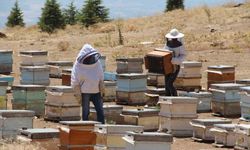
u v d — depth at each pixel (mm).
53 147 14023
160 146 12641
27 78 25469
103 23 63719
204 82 29172
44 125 19469
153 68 23188
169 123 18359
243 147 16141
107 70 33500
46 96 20719
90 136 14023
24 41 49875
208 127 17516
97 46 44719
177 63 22859
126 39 47062
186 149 16562
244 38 41469
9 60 32219
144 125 18594
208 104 22406
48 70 25672
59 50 43312
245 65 33812
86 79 17875
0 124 15672
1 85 21156
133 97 23594
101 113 18172
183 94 22688
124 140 13492
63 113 20078
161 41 44344
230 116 21516
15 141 14391
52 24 63281
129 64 27906
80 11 68312
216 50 38688
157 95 23422
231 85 21688
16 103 21125
